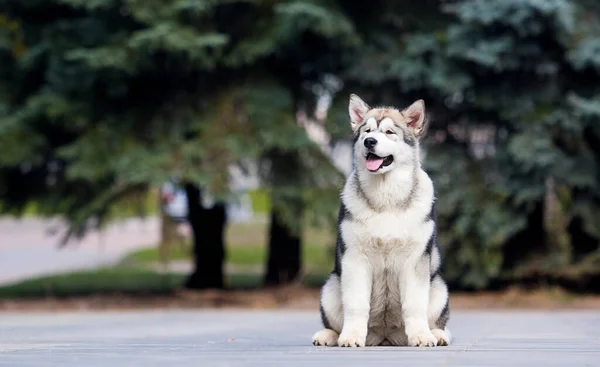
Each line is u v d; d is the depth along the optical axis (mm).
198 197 19625
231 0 16969
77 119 17016
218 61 17547
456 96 18438
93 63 16078
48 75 17219
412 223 7094
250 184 17984
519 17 16688
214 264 19984
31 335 9766
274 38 17281
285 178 17500
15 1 17938
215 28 17797
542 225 19078
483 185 18250
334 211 17203
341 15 17266
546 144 17156
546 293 17828
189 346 7617
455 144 19109
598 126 17359
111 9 17188
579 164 17812
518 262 18859
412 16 18828
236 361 5965
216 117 17375
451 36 17453
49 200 18938
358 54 17969
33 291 20750
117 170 16375
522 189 17438
